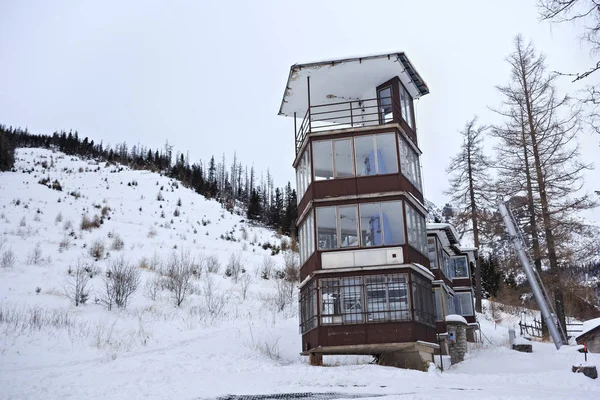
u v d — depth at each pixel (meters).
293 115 28.83
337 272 21.73
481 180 46.00
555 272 32.84
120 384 14.62
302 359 23.86
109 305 28.30
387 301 21.34
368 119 26.59
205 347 23.53
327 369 18.41
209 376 16.61
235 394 13.03
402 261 21.66
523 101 36.47
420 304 22.09
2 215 44.81
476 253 45.00
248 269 42.00
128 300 30.09
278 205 75.12
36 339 22.11
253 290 36.66
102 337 23.78
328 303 21.58
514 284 58.41
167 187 70.12
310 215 23.27
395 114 24.77
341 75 25.11
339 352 22.44
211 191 80.69
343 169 23.11
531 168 35.53
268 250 50.72
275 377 16.45
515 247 31.05
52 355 20.59
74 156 86.69
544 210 34.06
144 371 17.59
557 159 34.81
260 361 21.33
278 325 29.45
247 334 26.83
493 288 59.34
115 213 53.12
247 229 59.38
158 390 13.65
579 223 33.66
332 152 23.38
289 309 33.44
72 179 65.44
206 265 40.25
